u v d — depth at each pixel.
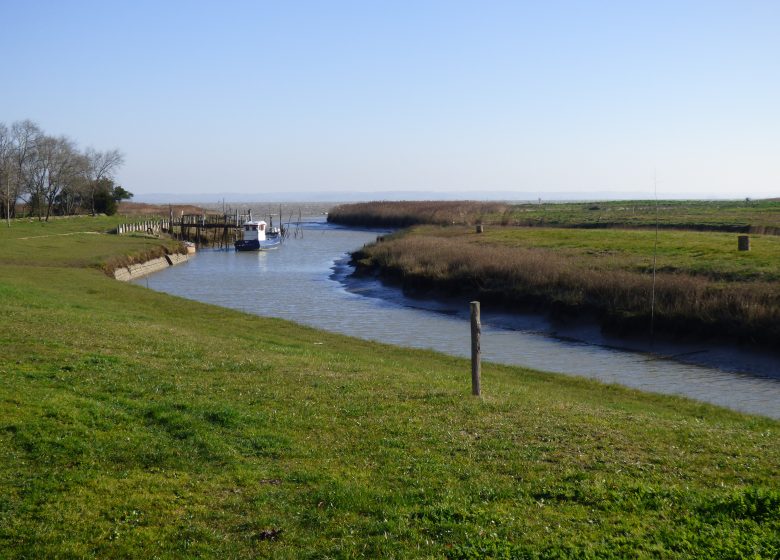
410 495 9.27
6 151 102.62
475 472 10.14
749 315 30.27
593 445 11.50
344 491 9.34
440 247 58.38
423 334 36.03
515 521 8.38
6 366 14.81
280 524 8.49
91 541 8.07
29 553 7.75
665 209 112.00
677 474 10.14
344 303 46.88
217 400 13.64
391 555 7.63
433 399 14.56
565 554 7.46
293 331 30.84
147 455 10.52
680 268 40.50
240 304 46.19
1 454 10.16
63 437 10.84
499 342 34.47
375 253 64.06
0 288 30.88
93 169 128.75
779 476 10.12
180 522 8.54
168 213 153.50
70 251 62.75
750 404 22.84
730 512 8.40
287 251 91.50
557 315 38.00
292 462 10.58
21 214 117.12
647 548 7.52
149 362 16.94
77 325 21.61
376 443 11.49
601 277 39.34
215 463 10.41
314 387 15.39
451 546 7.82
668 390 24.91
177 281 59.50
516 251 52.78
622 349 32.66
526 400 15.55
